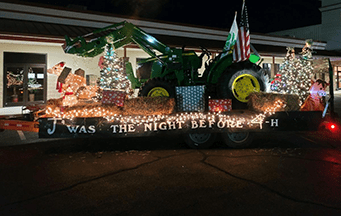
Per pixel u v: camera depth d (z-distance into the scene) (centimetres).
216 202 315
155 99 543
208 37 1995
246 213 289
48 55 1355
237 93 634
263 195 334
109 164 460
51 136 520
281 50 2127
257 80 630
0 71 1264
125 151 543
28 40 1159
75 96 624
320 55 2236
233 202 315
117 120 526
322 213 288
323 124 574
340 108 1196
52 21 1445
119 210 298
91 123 522
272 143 607
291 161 471
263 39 2298
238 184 369
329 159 482
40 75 1377
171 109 556
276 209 298
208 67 705
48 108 527
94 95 690
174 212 293
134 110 543
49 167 446
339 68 2633
